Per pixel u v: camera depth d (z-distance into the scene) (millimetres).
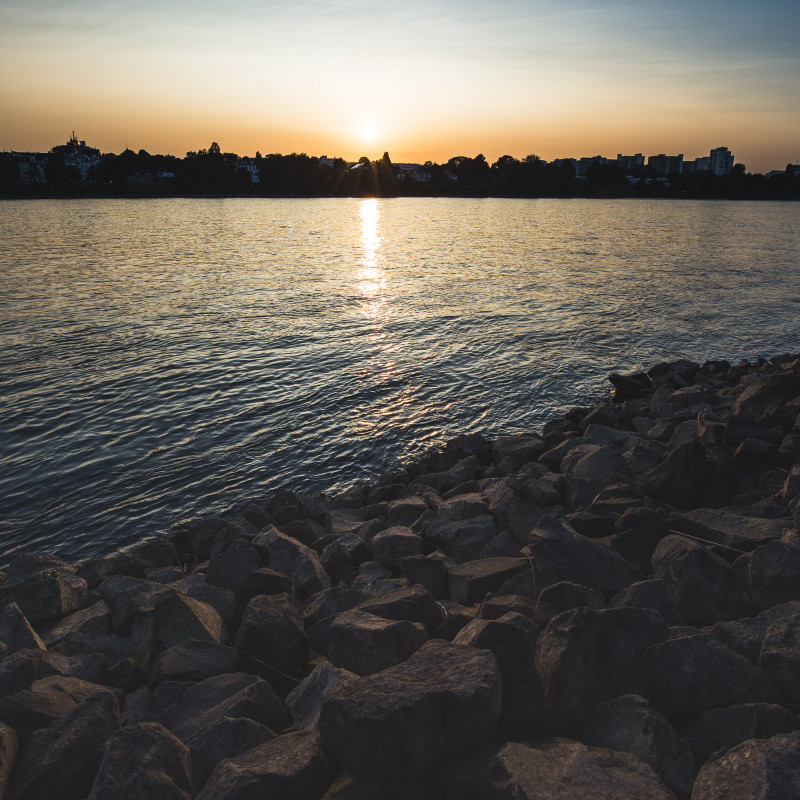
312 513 13094
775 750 4242
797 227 107188
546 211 169000
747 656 5555
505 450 15406
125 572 10883
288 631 6871
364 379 23125
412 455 17297
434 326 31578
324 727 4547
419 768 4441
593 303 38062
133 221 112938
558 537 7773
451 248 71438
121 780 4586
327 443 17859
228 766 4629
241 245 72875
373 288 43000
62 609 9234
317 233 92938
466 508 10820
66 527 13672
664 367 24312
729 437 12578
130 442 17734
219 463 16594
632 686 5348
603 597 6879
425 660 5168
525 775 4266
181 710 5949
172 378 22875
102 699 5699
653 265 56062
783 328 32906
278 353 26281
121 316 32750
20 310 33625
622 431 16609
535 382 23391
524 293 41219
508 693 5078
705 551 6887
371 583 8430
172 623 7137
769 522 8312
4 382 22125
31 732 5480
